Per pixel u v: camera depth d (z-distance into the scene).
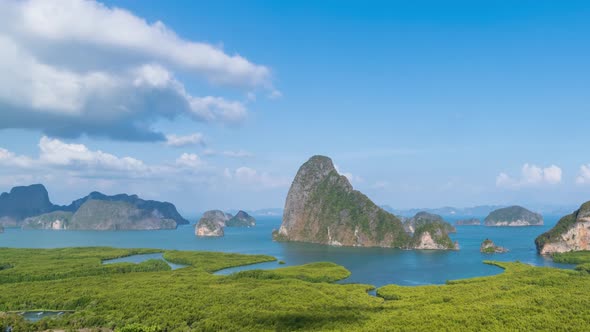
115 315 156.12
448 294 181.38
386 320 138.38
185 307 163.62
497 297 168.62
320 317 145.88
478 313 140.00
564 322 128.75
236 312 154.62
